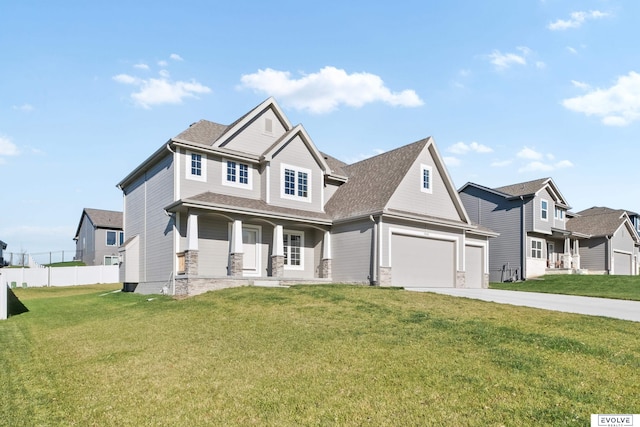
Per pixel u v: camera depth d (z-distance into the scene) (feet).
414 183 73.61
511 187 120.67
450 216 80.18
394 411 19.13
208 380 23.66
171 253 61.98
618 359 25.66
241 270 61.41
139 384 23.54
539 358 25.63
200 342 31.91
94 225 147.23
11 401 21.59
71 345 33.45
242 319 38.42
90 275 129.18
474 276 88.53
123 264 75.82
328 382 22.61
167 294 61.16
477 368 24.00
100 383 23.97
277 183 71.36
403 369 24.06
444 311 40.16
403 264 69.92
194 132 68.03
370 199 71.46
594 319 37.47
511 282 104.53
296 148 74.59
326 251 73.61
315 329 33.71
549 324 35.01
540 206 112.88
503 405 19.43
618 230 137.28
